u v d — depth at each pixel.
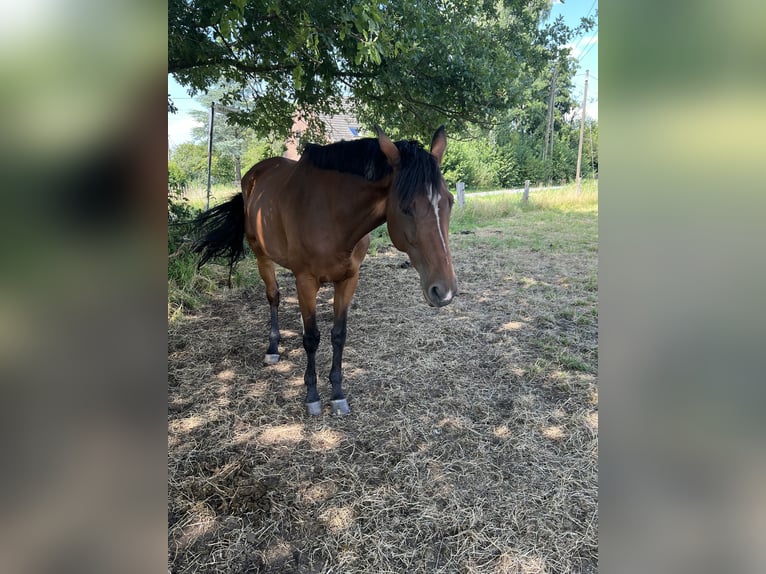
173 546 1.64
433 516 1.78
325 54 3.94
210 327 3.73
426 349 3.32
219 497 1.88
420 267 1.76
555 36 5.90
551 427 2.37
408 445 2.22
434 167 1.77
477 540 1.67
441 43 4.24
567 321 3.91
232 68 4.57
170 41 3.50
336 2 3.22
